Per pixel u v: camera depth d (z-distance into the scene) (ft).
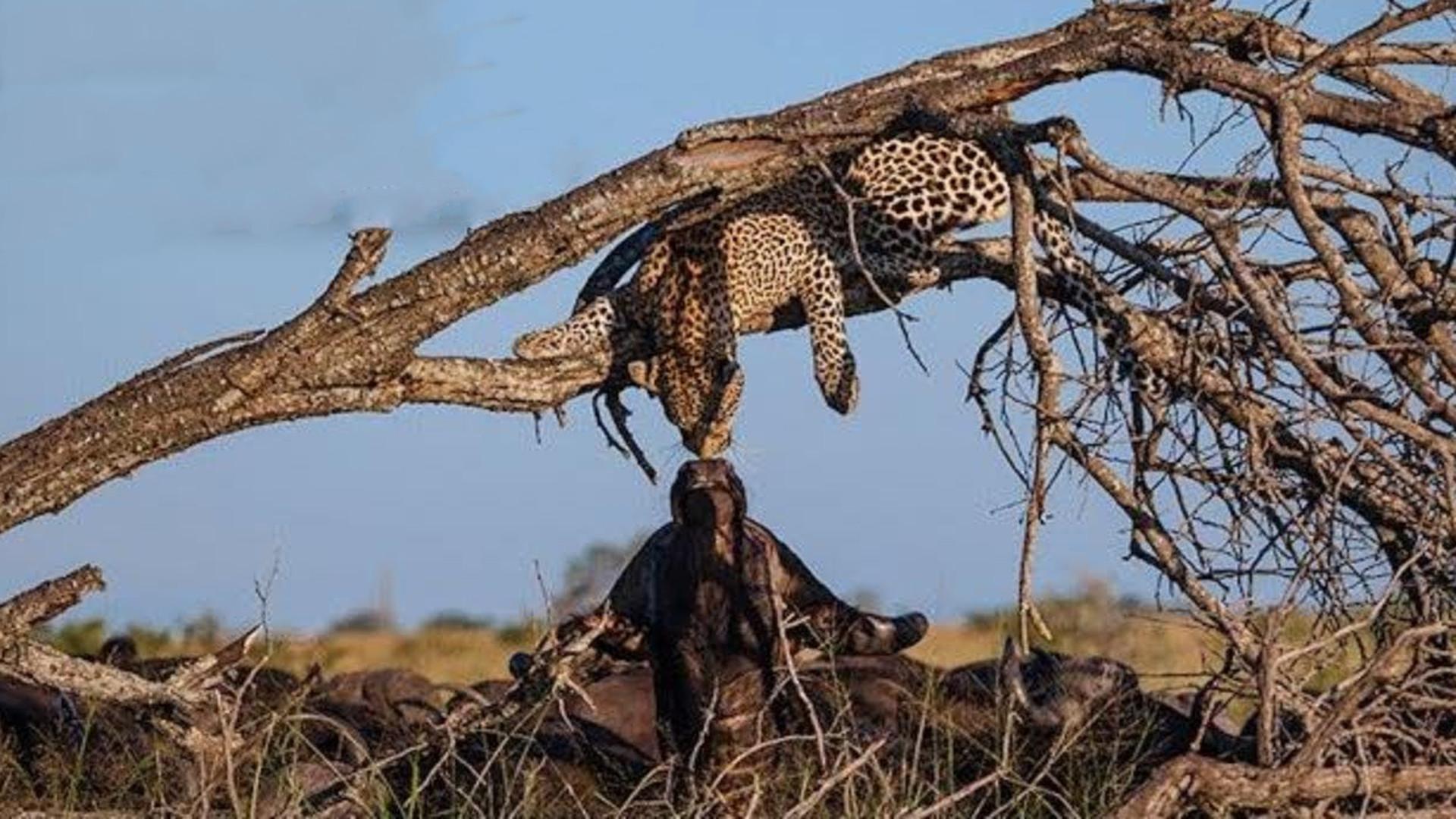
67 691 41.27
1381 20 41.65
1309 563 38.65
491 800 41.22
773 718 43.06
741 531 43.96
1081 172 45.73
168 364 43.21
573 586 51.52
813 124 43.27
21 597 41.01
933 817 39.17
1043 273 47.26
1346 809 39.09
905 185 50.96
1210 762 37.52
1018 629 45.24
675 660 43.37
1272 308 40.45
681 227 46.32
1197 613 41.24
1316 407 40.96
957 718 45.09
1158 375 43.01
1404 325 42.06
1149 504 41.73
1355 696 37.99
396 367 43.37
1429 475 42.27
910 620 45.39
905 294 51.60
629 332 49.03
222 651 41.55
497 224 43.34
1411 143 41.45
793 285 50.16
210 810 39.17
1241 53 43.91
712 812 41.04
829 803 40.86
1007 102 43.70
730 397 48.34
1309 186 43.80
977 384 42.75
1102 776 42.42
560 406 46.80
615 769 44.91
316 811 40.70
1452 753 39.55
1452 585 41.39
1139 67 42.68
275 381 42.88
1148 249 43.91
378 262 42.39
